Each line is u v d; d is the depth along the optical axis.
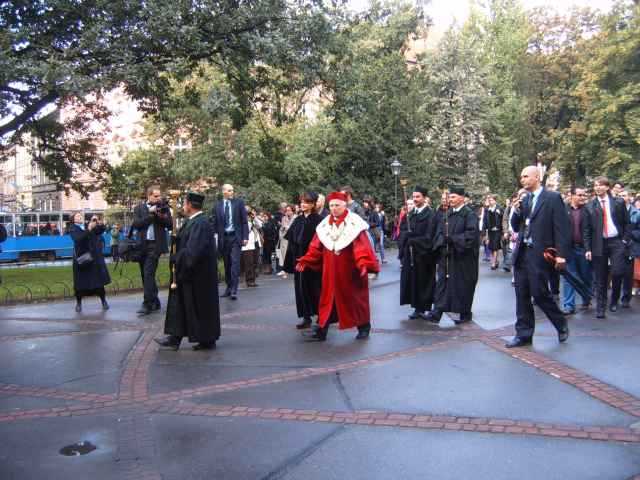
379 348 7.19
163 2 13.80
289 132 27.62
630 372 5.87
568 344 7.14
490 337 7.67
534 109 43.94
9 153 20.62
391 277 15.19
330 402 5.15
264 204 24.58
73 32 15.48
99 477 3.83
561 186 43.09
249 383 5.83
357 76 18.98
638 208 10.82
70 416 5.03
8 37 12.95
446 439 4.28
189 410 5.09
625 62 32.62
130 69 13.26
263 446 4.25
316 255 7.93
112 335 8.46
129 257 10.37
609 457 3.93
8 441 4.48
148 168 26.14
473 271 8.77
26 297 12.23
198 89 21.00
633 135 30.89
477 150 38.38
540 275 6.95
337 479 3.71
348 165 33.97
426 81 38.72
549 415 4.70
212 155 24.34
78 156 21.36
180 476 3.81
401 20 33.66
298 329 8.59
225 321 9.41
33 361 6.99
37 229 37.22
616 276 9.52
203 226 7.29
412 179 33.97
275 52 14.70
